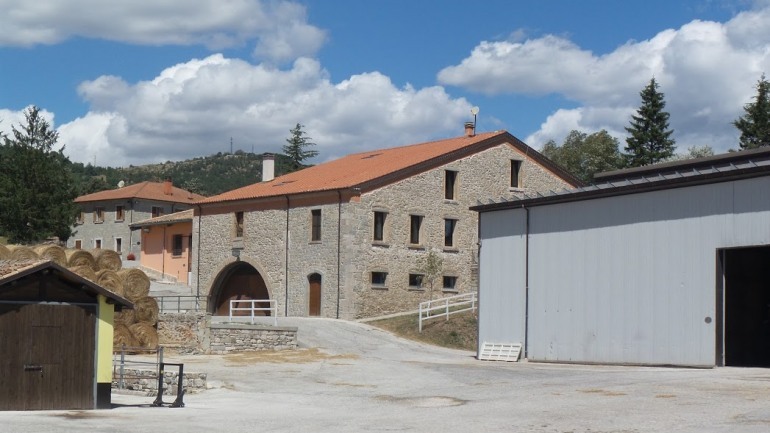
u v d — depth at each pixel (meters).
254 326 31.17
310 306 43.47
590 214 26.12
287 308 44.44
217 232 48.91
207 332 30.98
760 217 21.39
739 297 24.59
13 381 16.52
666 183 23.62
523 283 28.31
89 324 17.48
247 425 14.70
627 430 13.13
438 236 44.53
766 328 25.08
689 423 13.43
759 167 21.28
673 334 23.39
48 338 16.97
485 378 22.17
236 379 23.39
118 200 70.88
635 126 68.31
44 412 16.22
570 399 16.80
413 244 43.66
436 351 32.97
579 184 49.44
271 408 17.78
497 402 17.17
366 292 41.75
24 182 58.09
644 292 24.27
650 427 13.27
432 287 44.03
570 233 26.75
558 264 27.06
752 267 24.94
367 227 42.06
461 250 45.22
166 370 23.55
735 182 22.06
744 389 16.98
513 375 22.56
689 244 23.12
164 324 31.88
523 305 28.23
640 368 23.44
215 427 14.36
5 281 16.28
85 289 17.44
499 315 29.11
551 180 48.62
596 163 71.19
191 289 49.84
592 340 25.70
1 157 59.22
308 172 51.22
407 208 43.53
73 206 59.34
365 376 23.88
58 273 17.09
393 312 42.59
